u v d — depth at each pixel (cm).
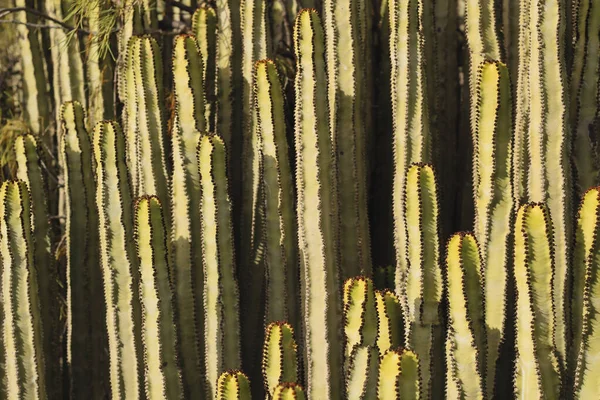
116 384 468
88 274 509
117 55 617
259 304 496
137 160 502
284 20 573
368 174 546
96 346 514
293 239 463
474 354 379
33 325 454
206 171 441
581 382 361
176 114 470
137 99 496
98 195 466
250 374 499
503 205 420
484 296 416
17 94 711
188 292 462
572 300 385
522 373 376
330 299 439
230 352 450
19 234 448
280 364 378
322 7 569
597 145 463
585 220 375
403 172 468
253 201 503
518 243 371
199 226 467
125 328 464
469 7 493
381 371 334
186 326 461
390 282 514
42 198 494
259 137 459
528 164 452
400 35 467
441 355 409
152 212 435
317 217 439
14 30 709
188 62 468
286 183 458
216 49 529
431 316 403
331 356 438
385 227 561
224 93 522
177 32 602
